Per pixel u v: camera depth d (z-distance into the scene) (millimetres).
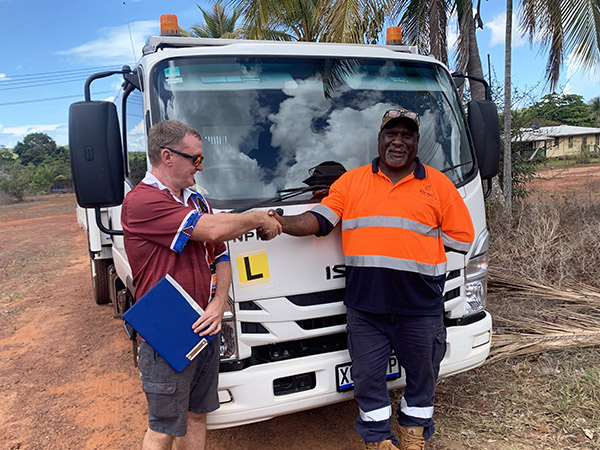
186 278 2398
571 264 6227
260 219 2461
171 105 2918
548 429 3299
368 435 2812
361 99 3295
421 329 2727
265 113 3057
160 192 2328
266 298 2738
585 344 4266
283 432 3594
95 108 2705
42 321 6836
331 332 2918
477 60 9883
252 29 10648
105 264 6824
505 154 8617
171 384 2406
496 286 5938
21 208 31641
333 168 3105
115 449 3551
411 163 2746
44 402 4359
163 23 3572
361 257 2709
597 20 7801
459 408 3613
